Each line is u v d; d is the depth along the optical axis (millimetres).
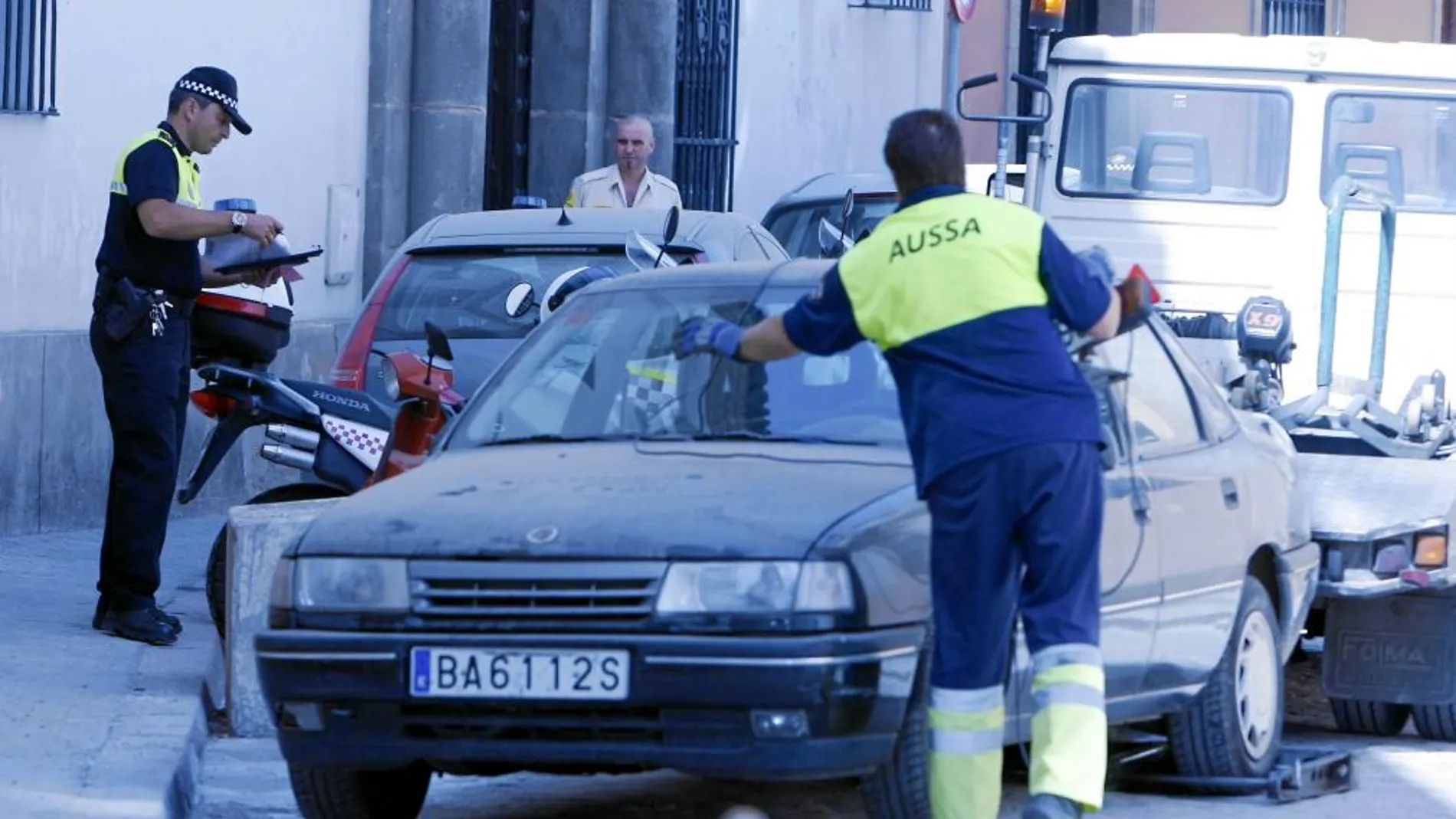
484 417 23484
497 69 58469
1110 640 22438
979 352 19156
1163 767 25516
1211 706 24578
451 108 51875
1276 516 26000
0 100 37625
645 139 46844
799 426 22547
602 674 19281
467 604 19812
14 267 38375
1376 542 28484
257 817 23109
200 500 44188
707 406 22875
